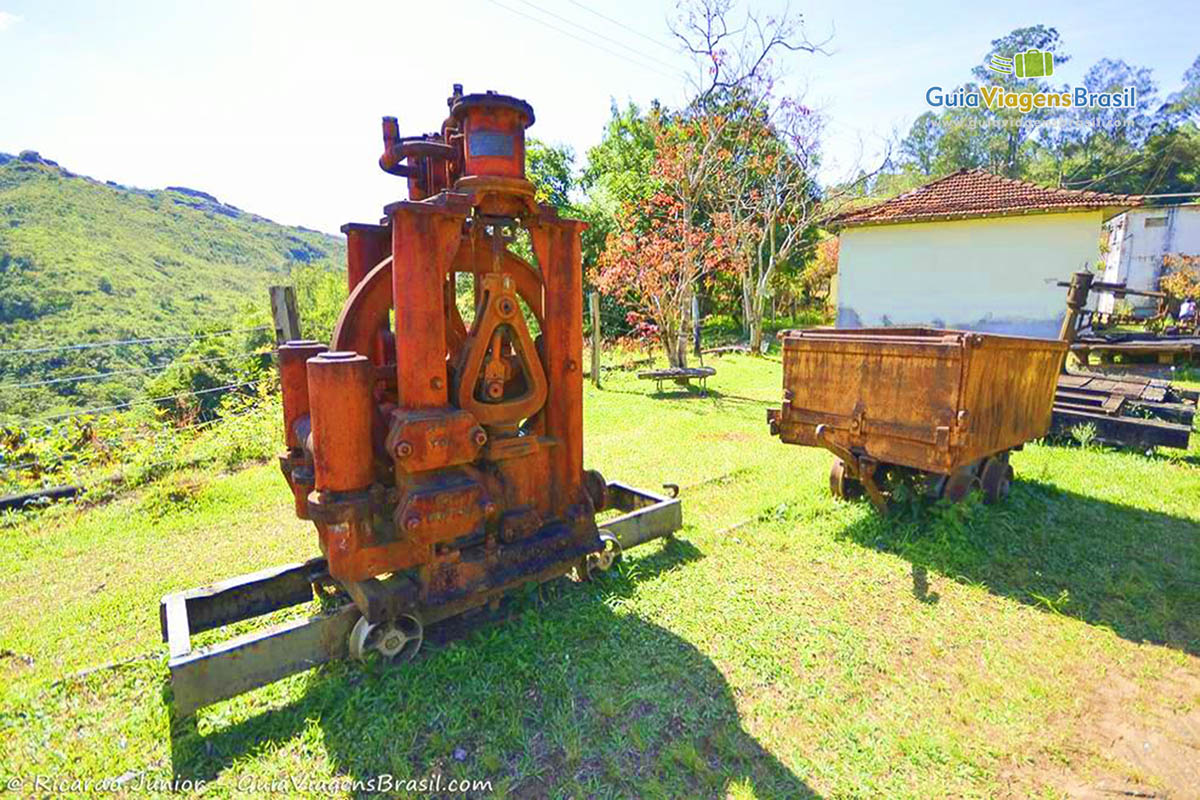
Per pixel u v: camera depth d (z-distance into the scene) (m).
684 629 3.06
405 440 2.43
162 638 2.91
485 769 2.17
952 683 2.68
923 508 4.51
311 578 3.13
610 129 24.58
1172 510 4.67
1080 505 4.77
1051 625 3.14
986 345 3.81
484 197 2.75
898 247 15.86
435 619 2.84
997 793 2.10
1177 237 22.14
